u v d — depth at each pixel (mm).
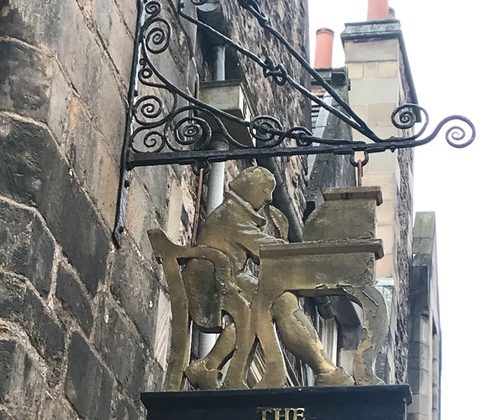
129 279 5020
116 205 4898
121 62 5070
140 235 5203
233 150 4949
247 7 5418
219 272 4531
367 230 4445
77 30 4566
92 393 4520
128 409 4930
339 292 4344
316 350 4285
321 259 4395
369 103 14273
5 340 3854
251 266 6652
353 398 4043
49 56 4301
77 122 4516
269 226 7500
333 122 10945
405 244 15266
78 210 4469
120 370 4859
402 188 14984
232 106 6586
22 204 4055
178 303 4516
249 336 4363
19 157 4105
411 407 15023
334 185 10500
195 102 5121
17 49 4227
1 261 3943
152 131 5094
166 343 5480
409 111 5102
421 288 15609
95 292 4617
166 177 5684
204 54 7078
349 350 10641
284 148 4895
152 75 5469
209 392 4164
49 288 4164
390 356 12211
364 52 14562
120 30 5078
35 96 4211
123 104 5059
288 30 9742
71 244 4387
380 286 13078
